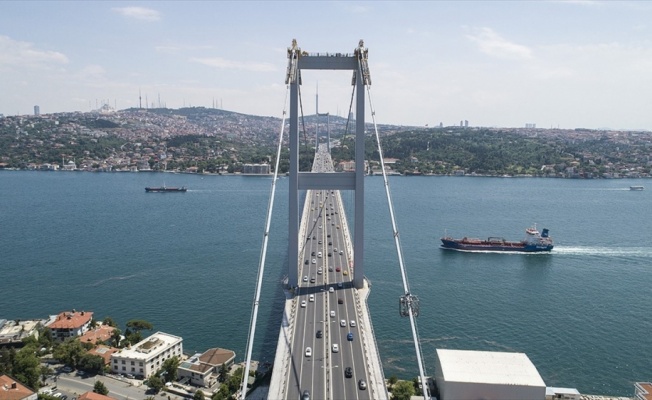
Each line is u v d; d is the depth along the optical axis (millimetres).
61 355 102812
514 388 77375
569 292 145750
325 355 80375
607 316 128000
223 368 98875
